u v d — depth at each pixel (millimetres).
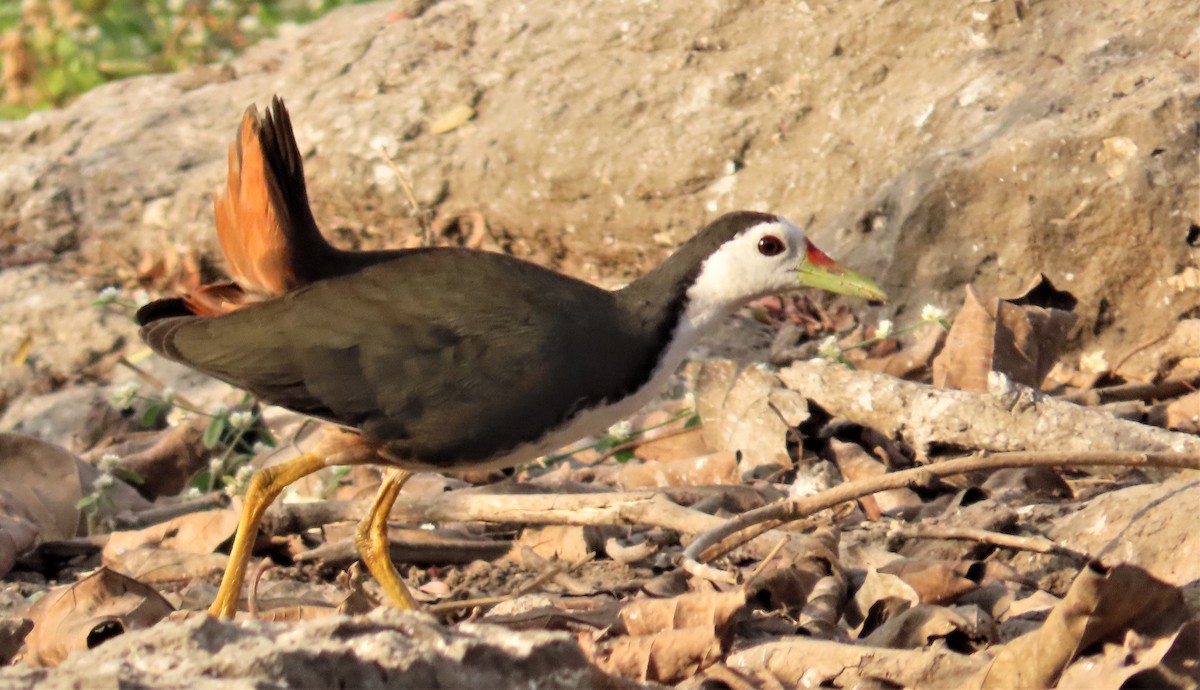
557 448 8469
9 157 17891
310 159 16188
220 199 8266
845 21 14359
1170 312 11852
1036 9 13719
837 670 6910
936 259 12555
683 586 8203
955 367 10773
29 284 16375
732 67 14711
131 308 13766
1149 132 11953
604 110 15008
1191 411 10539
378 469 10656
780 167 14086
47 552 9844
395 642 5277
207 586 8883
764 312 13578
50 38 23141
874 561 8430
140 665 5059
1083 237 12062
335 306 8141
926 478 8148
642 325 8430
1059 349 11203
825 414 10758
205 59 22969
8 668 5215
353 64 16797
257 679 4926
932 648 6988
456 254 8398
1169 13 13109
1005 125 12773
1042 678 6449
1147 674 6371
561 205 15055
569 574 8945
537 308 8117
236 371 8156
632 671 6801
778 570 8102
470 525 9891
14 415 14930
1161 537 7746
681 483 10227
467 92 15906
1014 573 8125
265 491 8219
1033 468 9609
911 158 13320
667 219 14539
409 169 15672
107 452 11992
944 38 13836
